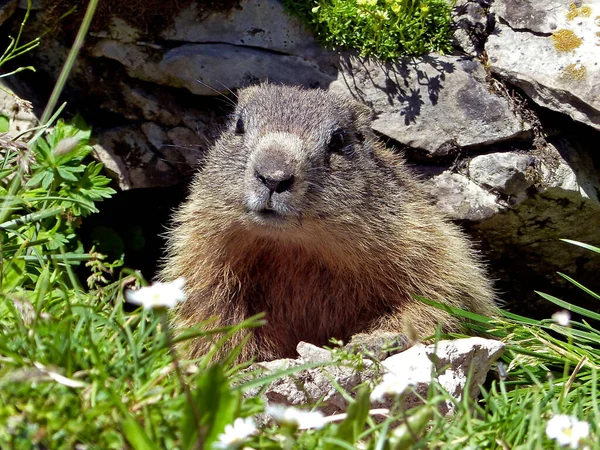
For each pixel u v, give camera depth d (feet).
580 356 29.32
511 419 21.13
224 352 31.09
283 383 24.64
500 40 38.91
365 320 33.24
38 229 29.68
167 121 41.37
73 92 41.04
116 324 20.99
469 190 38.88
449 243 35.40
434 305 30.89
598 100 36.50
